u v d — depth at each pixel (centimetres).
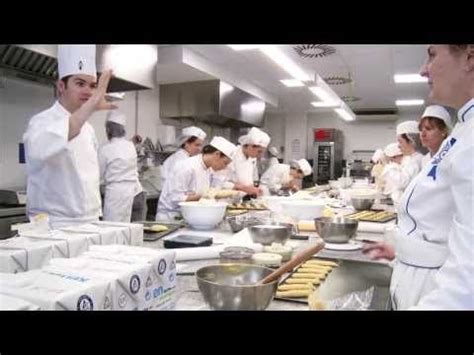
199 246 150
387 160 574
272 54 364
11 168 362
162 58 463
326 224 173
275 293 93
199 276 92
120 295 76
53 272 77
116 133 380
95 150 213
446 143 110
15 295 65
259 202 311
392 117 921
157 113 600
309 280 114
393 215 268
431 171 115
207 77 545
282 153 990
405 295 116
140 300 82
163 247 157
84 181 196
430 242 115
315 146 913
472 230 75
